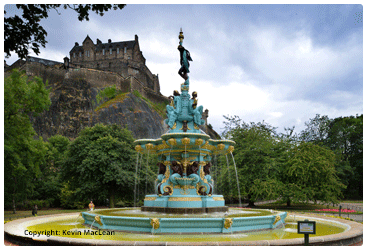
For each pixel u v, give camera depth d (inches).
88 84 4077.3
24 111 1135.0
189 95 651.5
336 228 525.3
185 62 656.4
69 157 1648.6
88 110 3850.9
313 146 1638.8
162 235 393.4
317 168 1505.9
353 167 2610.7
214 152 636.7
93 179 1562.5
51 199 2085.4
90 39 5128.0
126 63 4931.1
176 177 560.4
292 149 1669.5
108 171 1540.4
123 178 1512.1
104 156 1544.0
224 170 1577.3
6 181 1320.1
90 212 543.5
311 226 343.6
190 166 571.8
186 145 574.6
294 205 1814.7
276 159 1582.2
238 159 1572.3
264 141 1600.6
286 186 1505.9
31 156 1198.3
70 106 3789.4
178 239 371.2
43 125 3540.8
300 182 1523.1
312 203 1921.8
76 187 1679.4
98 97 4065.0
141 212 543.2
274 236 403.2
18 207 1919.3
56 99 3772.1
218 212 542.0
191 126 630.5
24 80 1124.5
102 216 449.1
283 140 1720.0
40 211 1753.2
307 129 3019.2
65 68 4042.8
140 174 1606.8
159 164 604.4
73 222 591.2
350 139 2903.5
